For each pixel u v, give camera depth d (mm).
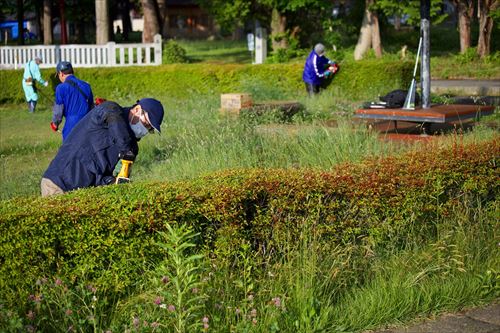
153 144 19625
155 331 7289
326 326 7871
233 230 8281
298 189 8758
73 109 16250
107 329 7465
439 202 10047
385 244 9500
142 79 37625
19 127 29172
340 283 8594
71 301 7430
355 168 9734
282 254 8711
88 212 7668
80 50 44125
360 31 57219
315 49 32156
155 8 60094
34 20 105375
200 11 110375
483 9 56125
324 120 23938
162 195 8062
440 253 9359
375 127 20797
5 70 38344
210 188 8375
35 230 7477
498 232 10188
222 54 72250
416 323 8234
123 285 7832
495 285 9172
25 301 7438
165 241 7965
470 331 7992
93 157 9555
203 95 34688
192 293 7520
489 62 54812
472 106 21297
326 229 8961
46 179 9570
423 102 20844
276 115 23250
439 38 68500
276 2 52438
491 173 10414
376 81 33938
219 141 16672
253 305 7910
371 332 7973
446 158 10156
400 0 53156
